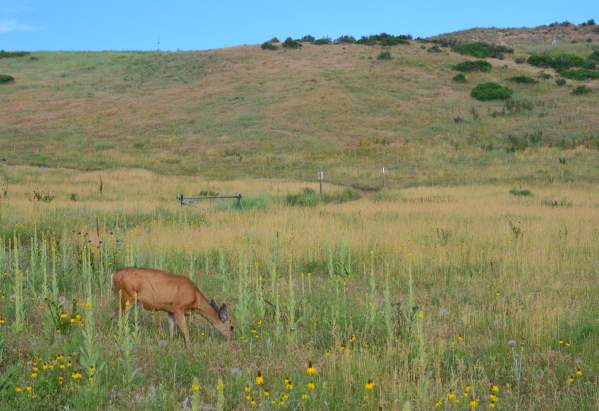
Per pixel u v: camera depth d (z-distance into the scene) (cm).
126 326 804
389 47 9412
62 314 933
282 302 1159
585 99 6800
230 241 1738
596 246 1719
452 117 6350
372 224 2136
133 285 909
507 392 736
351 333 968
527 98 6862
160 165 5097
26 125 6575
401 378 762
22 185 3706
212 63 8981
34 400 662
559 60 8656
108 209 2544
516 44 12812
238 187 3931
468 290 1311
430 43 9912
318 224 2052
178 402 696
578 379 775
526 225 2055
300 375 764
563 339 941
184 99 7362
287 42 9675
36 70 9412
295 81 7675
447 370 825
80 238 1770
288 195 3359
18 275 993
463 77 7544
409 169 4856
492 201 3144
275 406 675
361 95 7056
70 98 7731
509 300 1203
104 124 6562
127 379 735
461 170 4744
